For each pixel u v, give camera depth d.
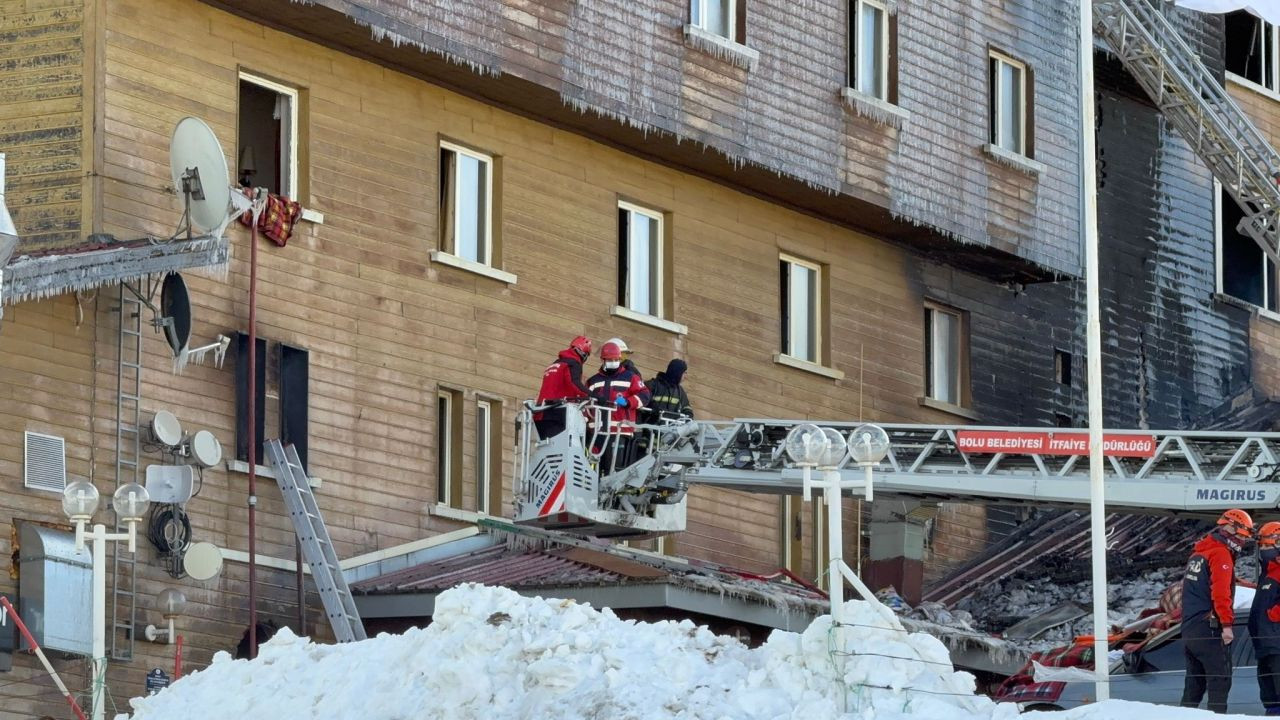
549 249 38.56
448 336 36.66
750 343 41.81
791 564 41.78
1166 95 49.00
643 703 21.47
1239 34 55.16
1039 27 47.03
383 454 35.28
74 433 31.34
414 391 35.94
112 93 32.75
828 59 42.22
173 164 32.25
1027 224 45.91
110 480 31.62
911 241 44.97
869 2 43.31
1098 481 24.84
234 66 34.41
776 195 42.44
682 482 33.19
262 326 34.00
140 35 33.25
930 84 44.19
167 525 31.98
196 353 32.91
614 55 38.28
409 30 35.22
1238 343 54.41
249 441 32.78
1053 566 42.19
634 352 39.66
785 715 21.30
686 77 39.50
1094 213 26.41
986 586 42.06
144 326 32.38
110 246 31.27
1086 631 37.25
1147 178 52.66
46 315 31.30
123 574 31.45
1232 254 55.16
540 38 37.16
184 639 32.03
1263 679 22.70
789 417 42.25
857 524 42.53
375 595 33.44
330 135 35.53
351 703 23.16
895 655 21.59
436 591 32.97
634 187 40.22
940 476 31.58
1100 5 48.56
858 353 43.88
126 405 31.98
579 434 33.06
